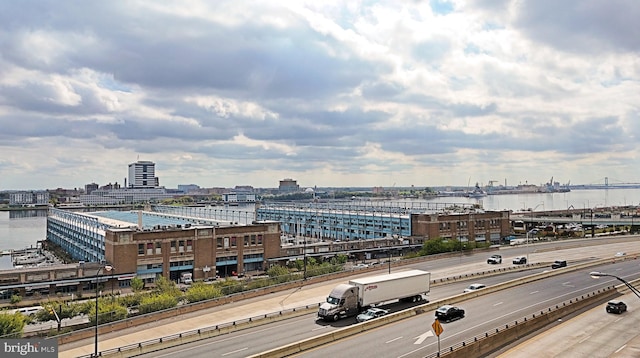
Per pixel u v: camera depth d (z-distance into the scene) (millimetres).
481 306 62844
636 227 181625
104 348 49094
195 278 97375
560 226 196125
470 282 81250
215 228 100500
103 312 61000
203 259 98562
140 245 92375
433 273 88938
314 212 175000
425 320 56094
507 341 50438
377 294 60062
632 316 60000
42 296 83438
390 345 46875
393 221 142875
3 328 55344
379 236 147500
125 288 90375
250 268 104812
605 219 192750
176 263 95750
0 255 154375
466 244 117875
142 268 92438
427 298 67875
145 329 55812
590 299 67125
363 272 88500
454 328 52562
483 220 143750
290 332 52500
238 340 50219
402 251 126250
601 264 99438
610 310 61656
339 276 84625
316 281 81000
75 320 65750
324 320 56938
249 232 105000
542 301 65438
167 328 56031
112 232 90875
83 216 146875
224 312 62594
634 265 97688
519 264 99750
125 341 51375
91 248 115250
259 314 60875
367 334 50531
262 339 50281
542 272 89500
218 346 48375
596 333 53156
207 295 68750
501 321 55250
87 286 87812
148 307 63531
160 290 78750
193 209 193375
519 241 142750
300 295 71562
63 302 76250
